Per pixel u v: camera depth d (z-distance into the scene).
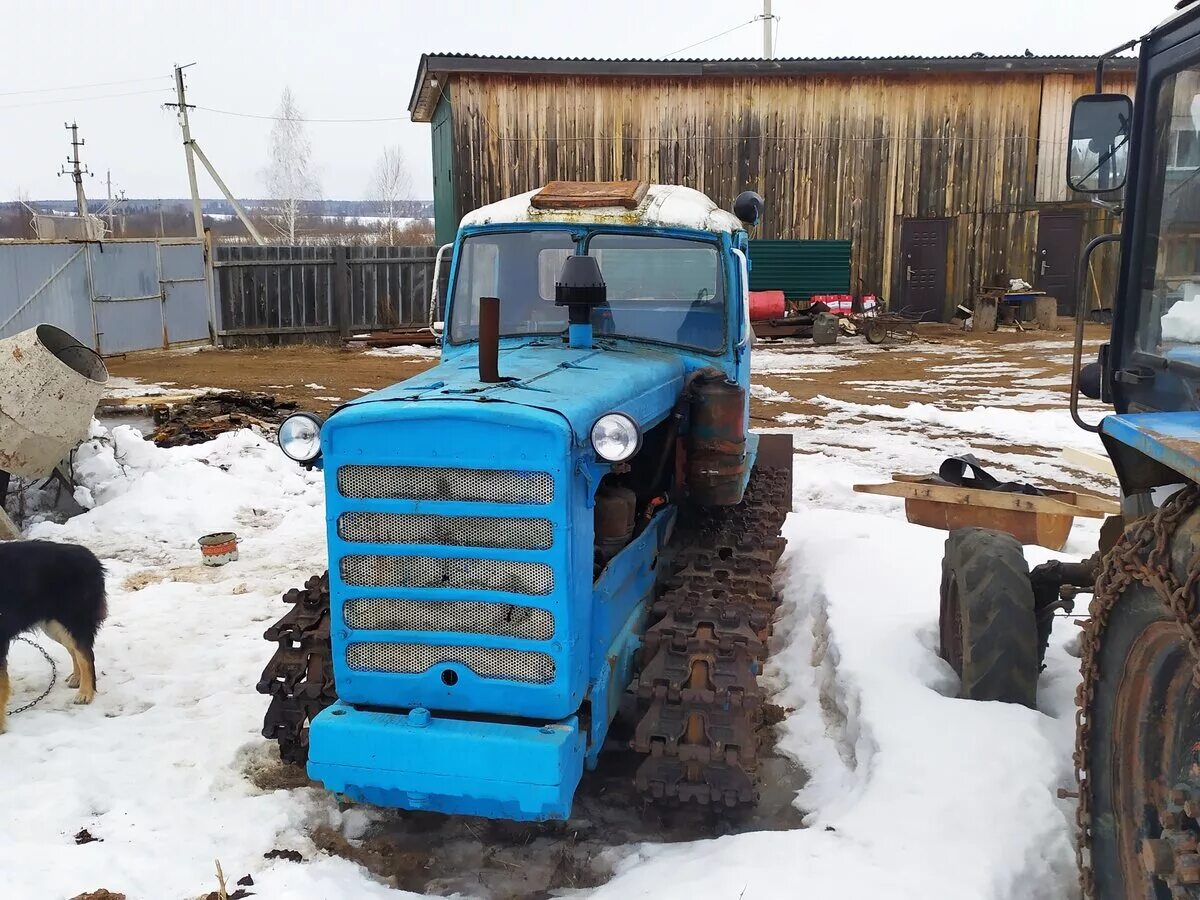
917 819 3.45
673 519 5.02
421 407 3.30
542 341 4.72
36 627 4.84
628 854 3.62
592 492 3.50
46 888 3.33
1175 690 2.66
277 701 4.03
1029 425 11.89
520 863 3.61
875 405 13.50
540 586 3.32
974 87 21.84
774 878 3.16
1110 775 2.93
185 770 4.20
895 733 3.94
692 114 21.55
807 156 21.89
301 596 4.32
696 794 3.59
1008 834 3.38
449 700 3.46
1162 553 2.61
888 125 21.91
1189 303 3.44
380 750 3.32
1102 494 8.70
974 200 22.28
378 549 3.41
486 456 3.28
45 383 7.63
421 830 3.81
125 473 8.69
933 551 6.19
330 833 3.79
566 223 4.74
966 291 22.72
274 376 16.27
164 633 5.81
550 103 21.16
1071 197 22.17
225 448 9.43
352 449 3.38
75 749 4.37
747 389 5.21
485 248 4.86
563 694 3.35
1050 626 4.50
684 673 3.74
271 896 3.28
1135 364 3.81
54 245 17.08
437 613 3.43
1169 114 3.58
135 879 3.41
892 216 22.30
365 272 21.23
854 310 22.19
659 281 4.78
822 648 5.19
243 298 20.52
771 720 4.63
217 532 7.90
